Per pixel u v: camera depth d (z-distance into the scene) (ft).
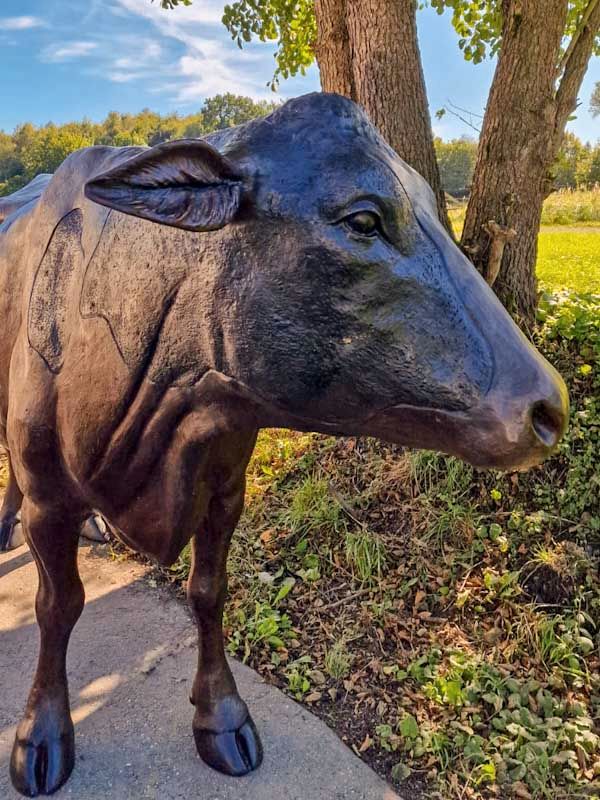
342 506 13.65
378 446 14.87
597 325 14.64
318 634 11.18
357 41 14.28
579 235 52.80
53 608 7.48
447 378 4.80
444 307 4.83
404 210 4.82
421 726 9.39
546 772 8.64
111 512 6.44
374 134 5.01
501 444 4.73
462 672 10.25
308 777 8.32
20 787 7.70
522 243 14.87
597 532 12.59
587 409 13.87
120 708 9.22
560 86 15.10
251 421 5.58
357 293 4.75
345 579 12.34
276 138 4.89
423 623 11.35
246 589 12.06
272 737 8.89
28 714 7.86
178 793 7.91
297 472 15.16
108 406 5.88
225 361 5.17
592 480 12.94
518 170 14.42
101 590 12.16
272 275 4.83
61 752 7.81
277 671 10.34
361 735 9.28
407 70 14.16
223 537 7.57
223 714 8.23
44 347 6.37
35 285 6.50
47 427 6.46
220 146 5.09
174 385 5.53
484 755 8.90
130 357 5.66
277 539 13.30
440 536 12.71
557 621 11.05
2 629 10.85
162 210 4.69
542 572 11.80
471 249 14.67
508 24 14.05
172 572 12.67
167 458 5.85
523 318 14.90
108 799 7.77
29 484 6.84
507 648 10.70
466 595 11.55
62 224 6.42
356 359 4.85
